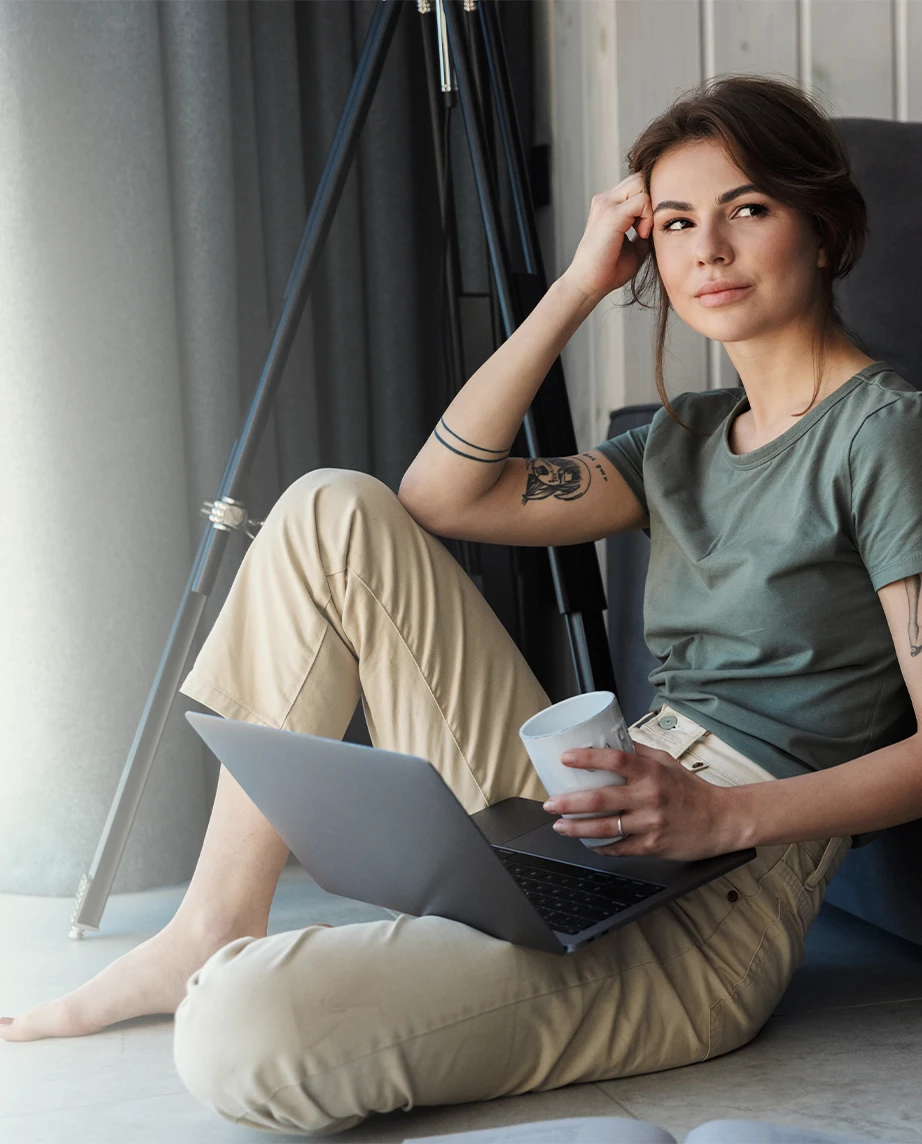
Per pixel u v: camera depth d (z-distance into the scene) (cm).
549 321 131
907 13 213
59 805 190
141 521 193
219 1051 92
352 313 223
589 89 210
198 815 198
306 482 126
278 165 215
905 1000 129
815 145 115
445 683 123
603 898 99
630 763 98
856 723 114
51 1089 113
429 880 98
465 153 229
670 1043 107
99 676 191
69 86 188
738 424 126
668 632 125
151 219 193
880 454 108
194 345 200
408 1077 95
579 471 137
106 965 155
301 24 219
